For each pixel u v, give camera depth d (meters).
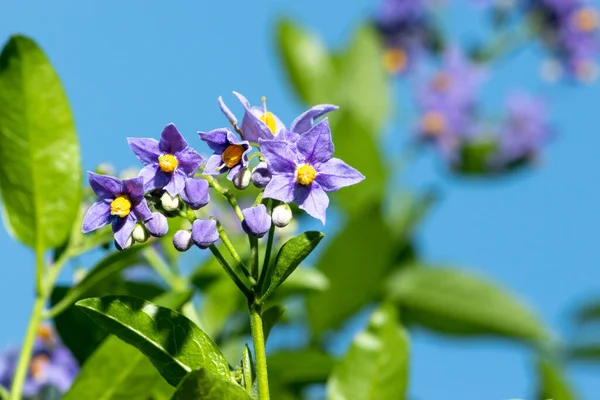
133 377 0.65
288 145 0.58
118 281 0.74
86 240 0.69
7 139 0.69
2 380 0.73
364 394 0.65
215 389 0.56
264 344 0.58
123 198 0.57
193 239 0.57
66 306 0.68
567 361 0.90
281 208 0.57
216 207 0.84
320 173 0.58
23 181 0.69
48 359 0.73
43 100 0.69
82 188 0.69
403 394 0.65
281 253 0.57
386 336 0.65
